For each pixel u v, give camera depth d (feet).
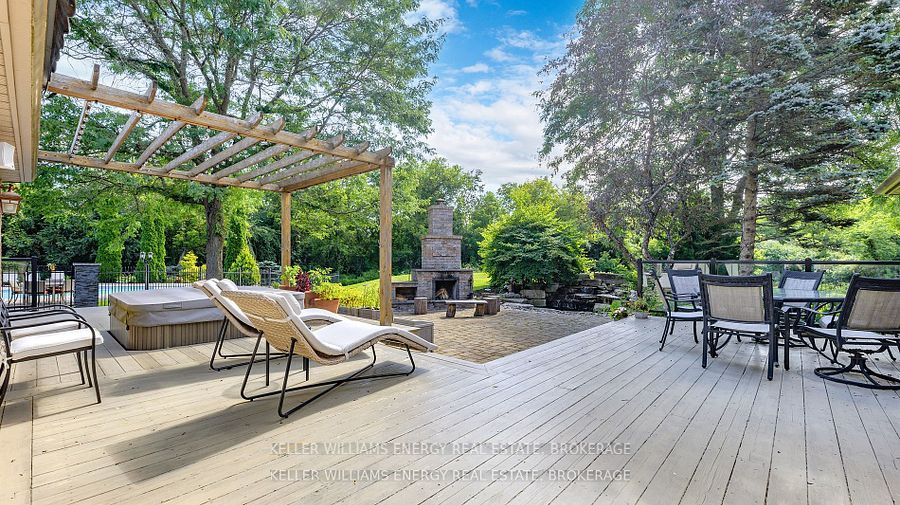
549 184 66.18
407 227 85.92
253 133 13.65
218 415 8.84
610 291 46.60
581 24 35.88
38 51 5.49
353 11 33.30
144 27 28.07
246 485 6.12
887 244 36.88
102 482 6.15
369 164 18.22
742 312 12.64
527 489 6.09
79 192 30.37
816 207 32.53
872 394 10.53
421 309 36.50
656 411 9.27
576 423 8.54
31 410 9.03
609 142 36.65
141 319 14.43
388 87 35.45
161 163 29.91
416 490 6.04
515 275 47.78
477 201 104.47
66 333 9.84
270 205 64.49
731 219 36.63
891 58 26.23
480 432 8.05
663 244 43.32
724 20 29.35
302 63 33.12
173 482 6.18
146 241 59.00
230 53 28.48
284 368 12.50
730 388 10.97
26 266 31.96
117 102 11.10
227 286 11.71
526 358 14.06
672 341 17.11
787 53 27.96
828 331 12.13
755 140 31.73
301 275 22.21
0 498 5.68
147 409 9.14
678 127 32.96
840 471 6.68
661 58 33.09
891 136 32.81
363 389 10.64
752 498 5.91
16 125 8.95
